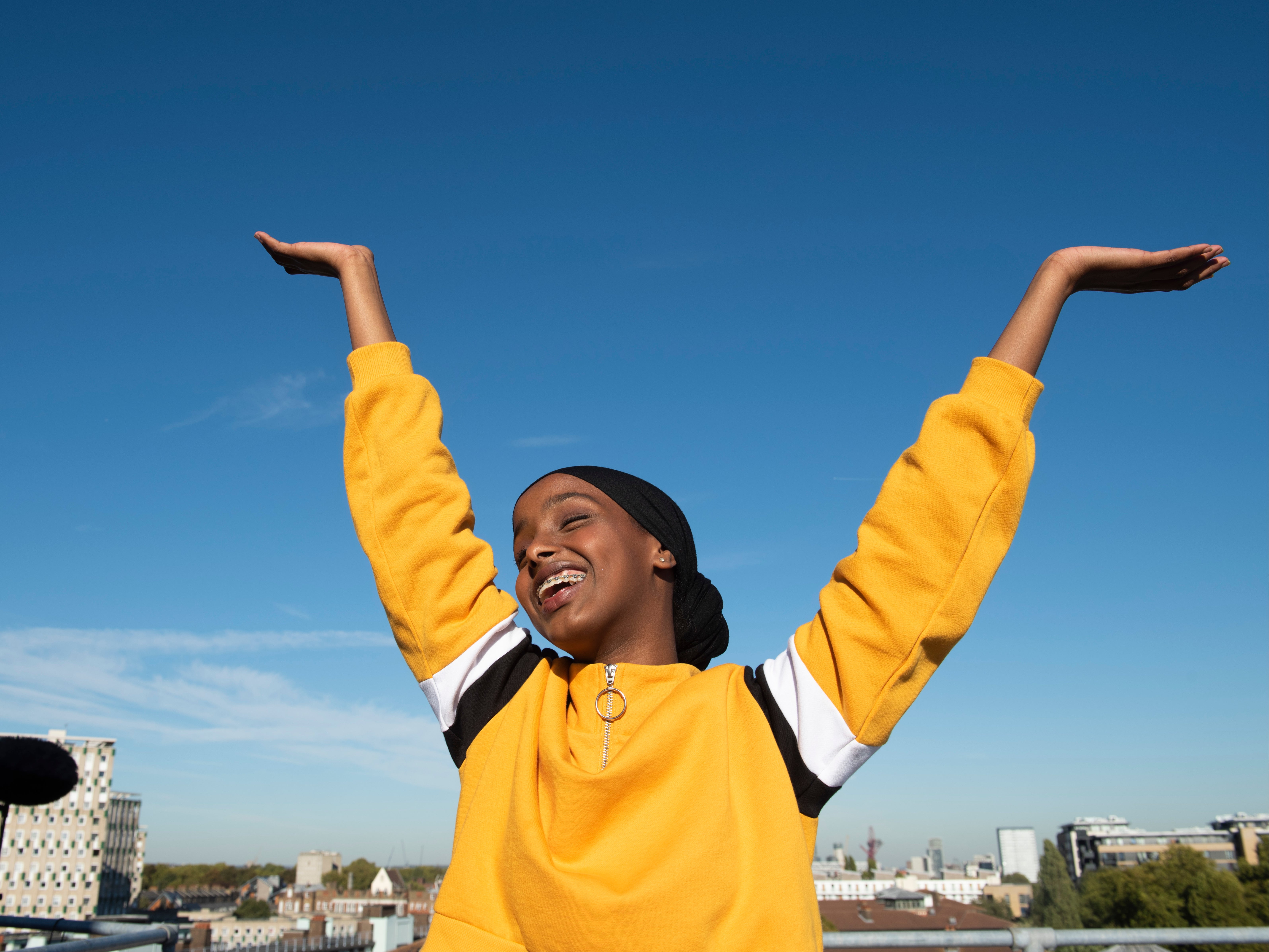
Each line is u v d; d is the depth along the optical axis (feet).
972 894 384.06
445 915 3.88
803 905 3.55
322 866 435.94
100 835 225.76
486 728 4.42
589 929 3.43
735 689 4.22
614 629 4.66
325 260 5.61
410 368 5.29
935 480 3.93
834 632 3.93
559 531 4.77
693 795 3.76
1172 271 4.30
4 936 12.75
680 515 5.17
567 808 3.81
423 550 4.76
